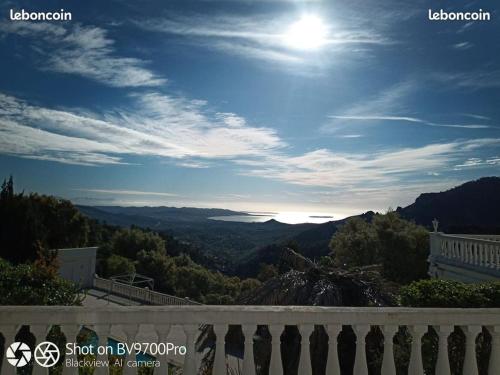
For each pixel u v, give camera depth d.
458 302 5.30
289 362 5.65
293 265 7.91
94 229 46.38
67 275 24.92
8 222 23.45
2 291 5.85
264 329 5.83
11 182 24.62
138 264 47.16
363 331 3.79
